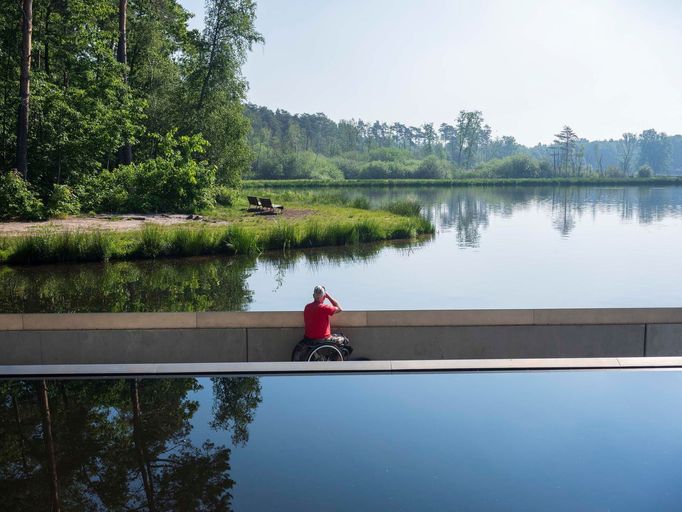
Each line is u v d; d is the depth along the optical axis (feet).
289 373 18.52
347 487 11.99
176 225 86.79
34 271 61.31
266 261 70.44
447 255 77.71
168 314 25.08
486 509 11.21
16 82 113.29
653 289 57.26
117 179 107.65
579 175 565.53
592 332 25.64
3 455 13.39
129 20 147.23
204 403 16.33
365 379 18.04
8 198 88.84
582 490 11.86
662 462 12.97
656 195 251.80
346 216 108.37
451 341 25.54
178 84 159.63
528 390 17.12
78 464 13.00
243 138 159.43
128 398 16.72
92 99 108.37
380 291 55.67
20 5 113.70
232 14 153.07
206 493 11.76
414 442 13.94
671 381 17.80
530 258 75.82
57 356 24.97
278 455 13.34
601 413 15.53
